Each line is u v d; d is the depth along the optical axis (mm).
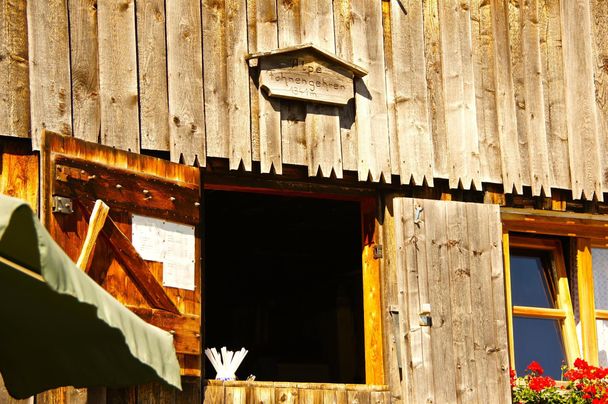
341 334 16797
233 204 15094
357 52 11703
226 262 17172
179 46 10844
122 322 7449
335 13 11688
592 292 12672
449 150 11945
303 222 15688
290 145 11195
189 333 10305
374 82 11727
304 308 17500
